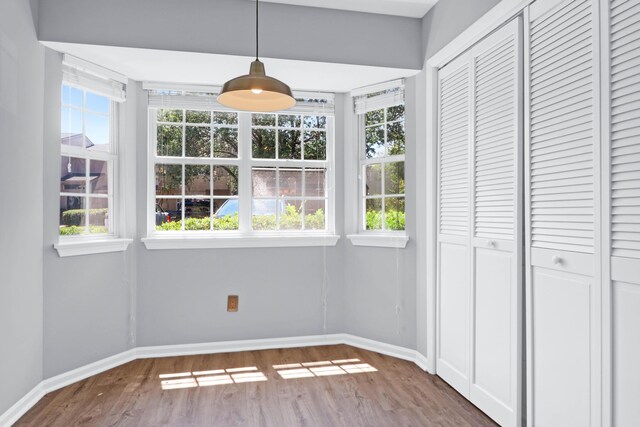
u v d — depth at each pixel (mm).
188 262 3252
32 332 2418
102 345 2922
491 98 2250
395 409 2352
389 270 3242
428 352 2889
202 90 3279
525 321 2092
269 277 3395
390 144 3326
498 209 2193
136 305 3174
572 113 1704
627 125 1462
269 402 2432
